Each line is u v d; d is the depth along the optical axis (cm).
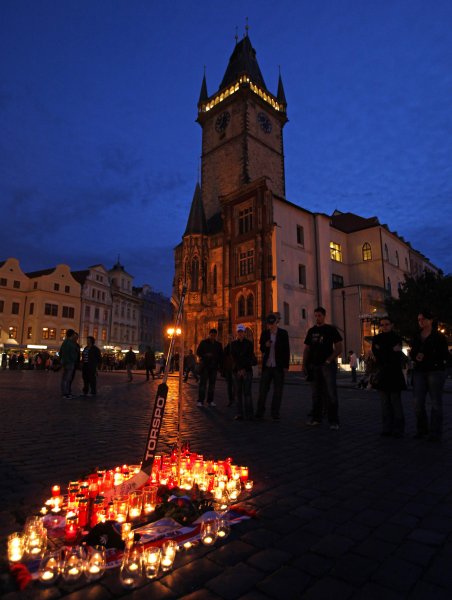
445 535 292
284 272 3719
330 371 767
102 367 4416
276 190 4769
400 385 679
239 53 5178
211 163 4859
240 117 4559
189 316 4138
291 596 214
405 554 262
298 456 536
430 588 223
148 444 356
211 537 273
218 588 221
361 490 394
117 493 330
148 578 229
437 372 650
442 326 3275
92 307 6284
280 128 5028
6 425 748
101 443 593
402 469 473
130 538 258
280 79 5231
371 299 4006
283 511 337
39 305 5584
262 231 3725
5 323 5469
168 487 344
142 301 7556
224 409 1066
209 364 1128
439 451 572
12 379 2303
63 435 655
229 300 3925
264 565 246
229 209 4091
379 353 707
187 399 1323
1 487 389
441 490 396
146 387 1803
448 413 980
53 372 3428
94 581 227
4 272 5547
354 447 595
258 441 632
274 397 868
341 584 226
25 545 250
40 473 437
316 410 800
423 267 5859
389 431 688
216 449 570
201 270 4166
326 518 322
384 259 4609
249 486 391
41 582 224
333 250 4631
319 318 812
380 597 213
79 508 288
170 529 285
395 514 332
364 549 269
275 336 883
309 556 258
